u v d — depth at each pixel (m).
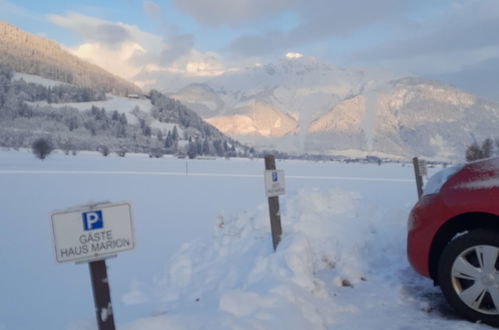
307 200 5.88
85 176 33.62
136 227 10.12
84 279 6.13
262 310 3.29
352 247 4.96
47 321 4.50
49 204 15.27
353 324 3.46
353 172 46.09
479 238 3.35
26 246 8.31
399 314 3.62
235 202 15.98
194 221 11.11
